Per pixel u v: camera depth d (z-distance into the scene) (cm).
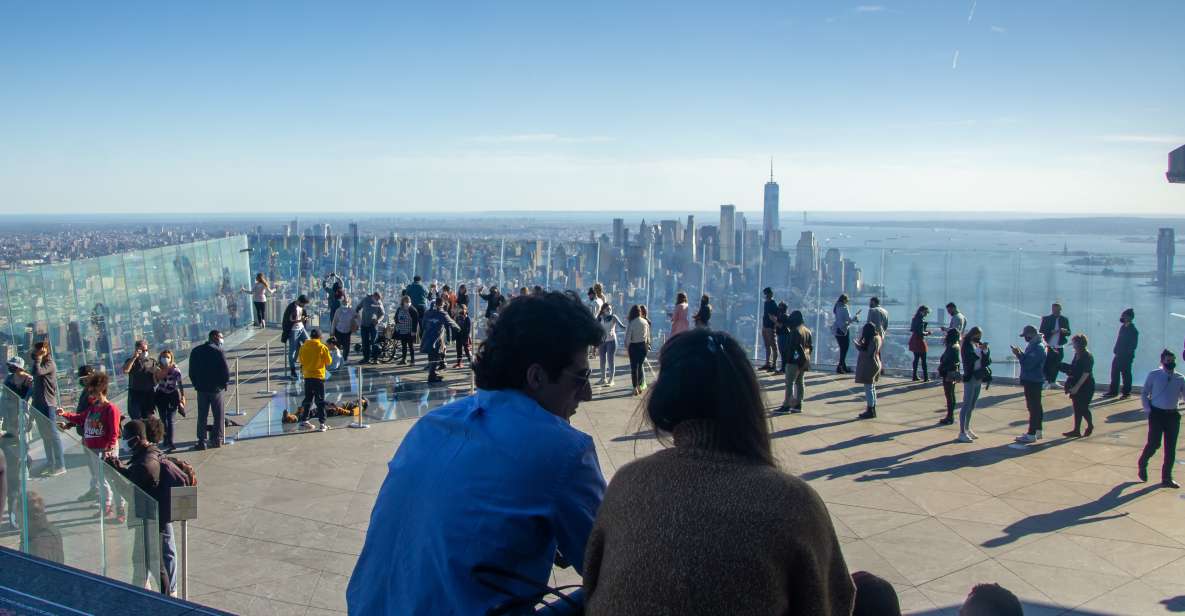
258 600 712
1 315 1254
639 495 157
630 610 147
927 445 1158
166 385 1141
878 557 783
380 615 187
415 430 203
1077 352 1181
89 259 1512
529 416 186
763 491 149
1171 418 959
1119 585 713
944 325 1633
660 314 1870
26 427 509
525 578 173
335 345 1500
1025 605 678
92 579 247
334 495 975
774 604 144
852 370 1702
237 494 977
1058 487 974
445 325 1678
